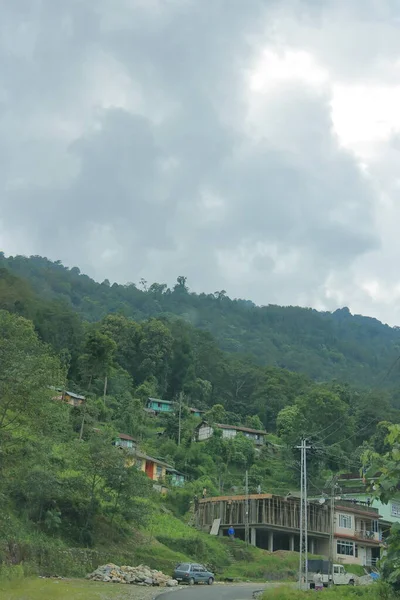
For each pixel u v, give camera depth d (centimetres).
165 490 6494
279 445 9269
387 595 1563
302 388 11894
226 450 8588
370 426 8388
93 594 2528
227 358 13112
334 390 9656
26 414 3186
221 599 2820
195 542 4938
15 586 2441
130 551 4178
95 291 17412
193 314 19525
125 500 4262
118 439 6906
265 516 5934
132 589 3078
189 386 10900
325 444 8356
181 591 3247
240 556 5366
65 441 5003
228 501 6159
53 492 3800
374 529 6662
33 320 8694
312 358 17125
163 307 19212
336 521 6322
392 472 1133
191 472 7638
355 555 6300
